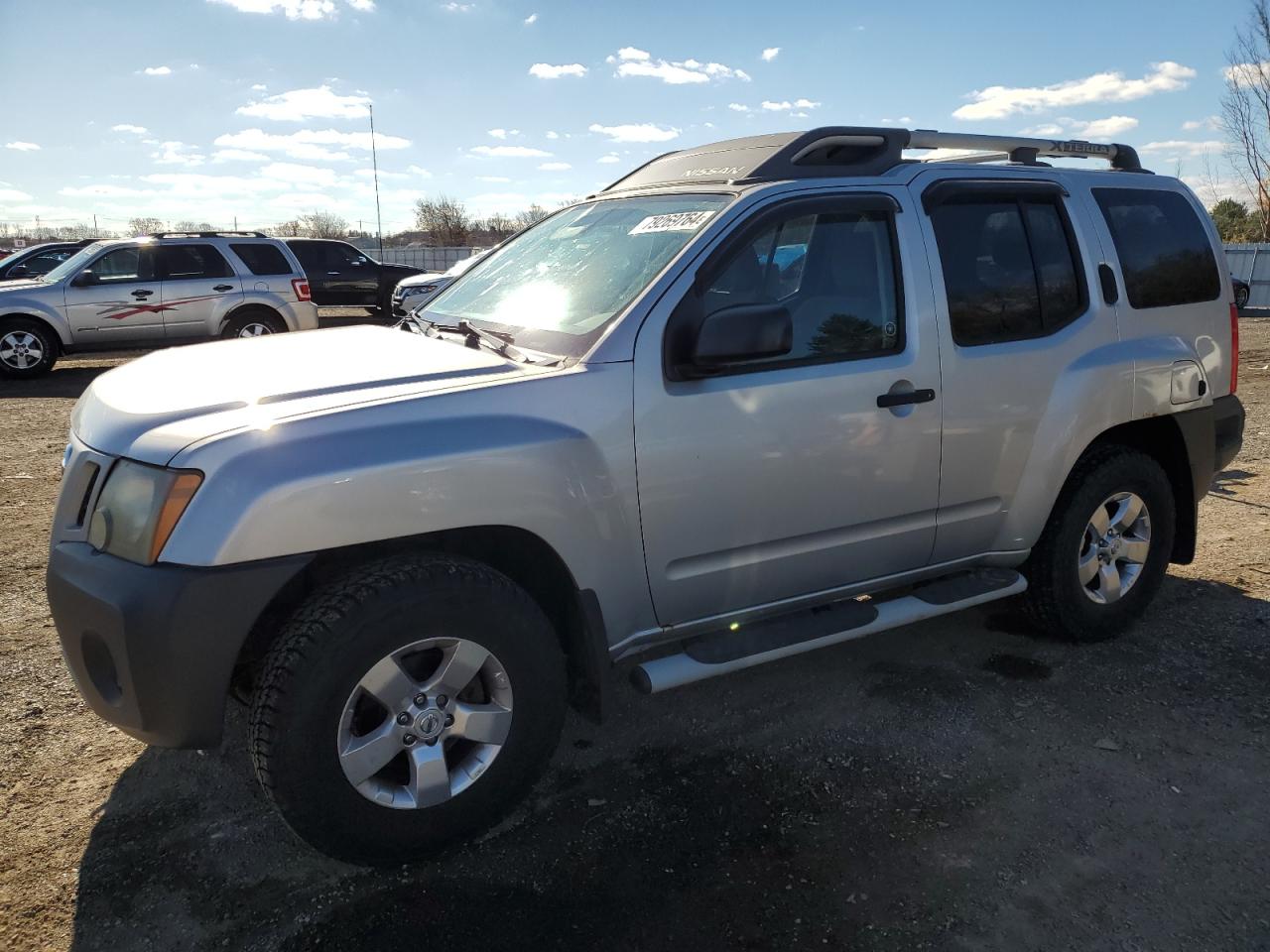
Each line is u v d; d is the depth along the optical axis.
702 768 3.22
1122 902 2.54
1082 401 3.78
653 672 3.03
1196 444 4.27
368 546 2.69
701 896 2.58
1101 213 4.02
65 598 2.55
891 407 3.32
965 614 4.53
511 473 2.65
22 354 12.70
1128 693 3.71
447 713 2.67
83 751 3.31
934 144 3.74
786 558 3.26
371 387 2.72
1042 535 3.94
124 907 2.54
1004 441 3.65
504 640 2.69
